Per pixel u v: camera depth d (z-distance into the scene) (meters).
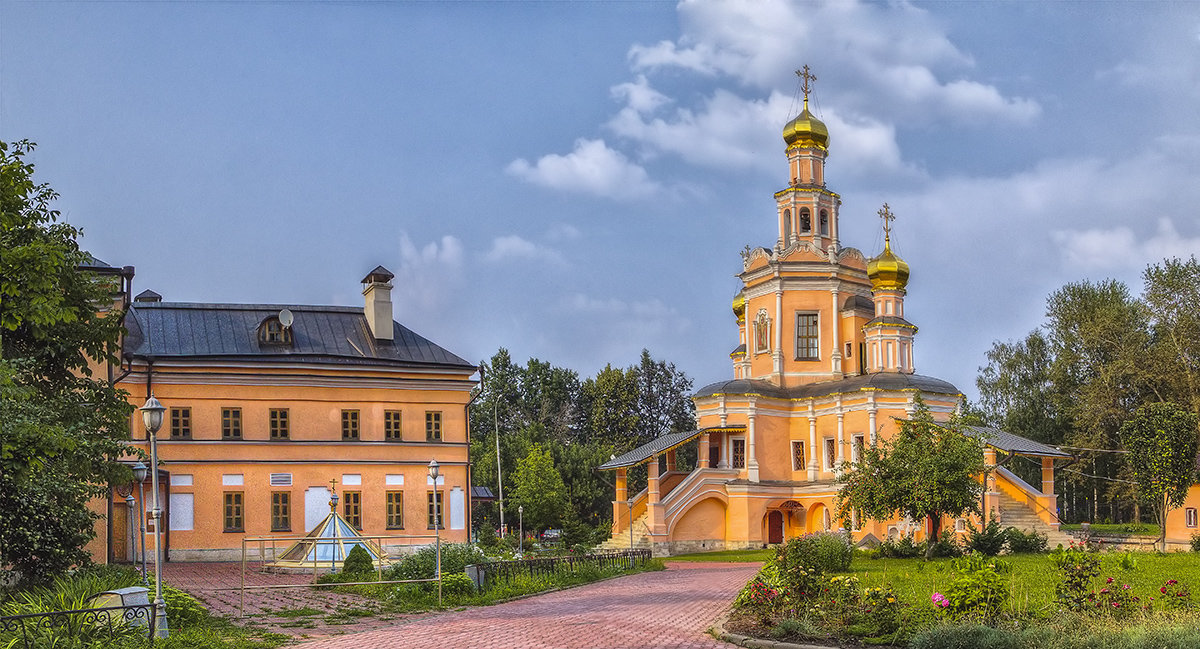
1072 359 72.50
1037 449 55.00
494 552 44.28
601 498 88.06
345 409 47.69
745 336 73.31
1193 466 49.28
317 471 46.78
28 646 15.66
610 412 99.81
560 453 85.81
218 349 46.62
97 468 25.20
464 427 49.50
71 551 23.02
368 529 47.22
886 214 61.06
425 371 49.00
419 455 48.44
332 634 20.55
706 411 60.69
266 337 47.81
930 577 29.62
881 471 41.56
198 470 45.06
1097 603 19.20
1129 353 67.12
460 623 21.88
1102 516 78.50
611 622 21.88
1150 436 49.41
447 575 27.27
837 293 62.16
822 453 59.38
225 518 45.25
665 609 24.59
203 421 45.50
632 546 54.72
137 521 43.59
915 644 17.03
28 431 19.45
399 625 21.88
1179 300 66.38
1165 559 36.19
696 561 50.47
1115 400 68.94
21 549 22.14
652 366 103.12
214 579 34.09
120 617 17.72
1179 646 15.21
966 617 18.45
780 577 21.83
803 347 62.06
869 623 19.20
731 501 58.41
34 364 23.72
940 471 40.00
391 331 50.00
